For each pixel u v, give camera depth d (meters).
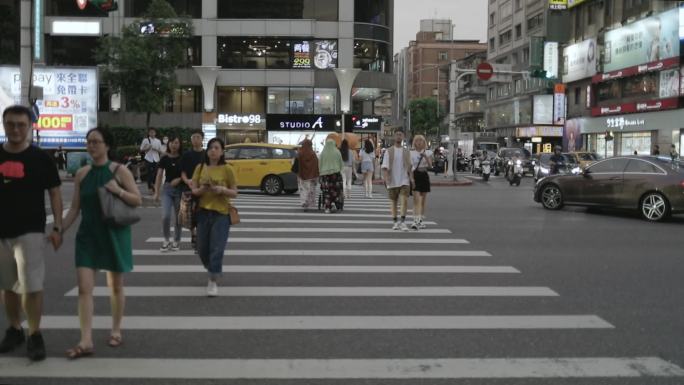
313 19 47.84
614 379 4.99
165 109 48.38
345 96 47.34
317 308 7.02
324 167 16.31
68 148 33.66
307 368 5.17
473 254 10.43
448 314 6.81
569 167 29.59
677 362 5.38
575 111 56.41
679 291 7.94
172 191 10.48
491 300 7.42
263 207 17.38
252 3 48.00
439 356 5.48
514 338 6.00
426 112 107.38
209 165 7.57
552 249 11.00
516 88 70.75
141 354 5.48
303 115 48.03
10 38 47.16
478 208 18.28
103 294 7.55
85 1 18.47
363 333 6.13
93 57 42.84
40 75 32.78
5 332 5.82
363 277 8.62
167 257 10.00
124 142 43.53
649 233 13.13
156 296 7.52
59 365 5.19
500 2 76.31
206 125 45.94
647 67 43.66
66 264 9.31
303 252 10.52
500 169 41.44
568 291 7.90
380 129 48.88
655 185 15.23
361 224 14.12
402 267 9.30
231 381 4.88
